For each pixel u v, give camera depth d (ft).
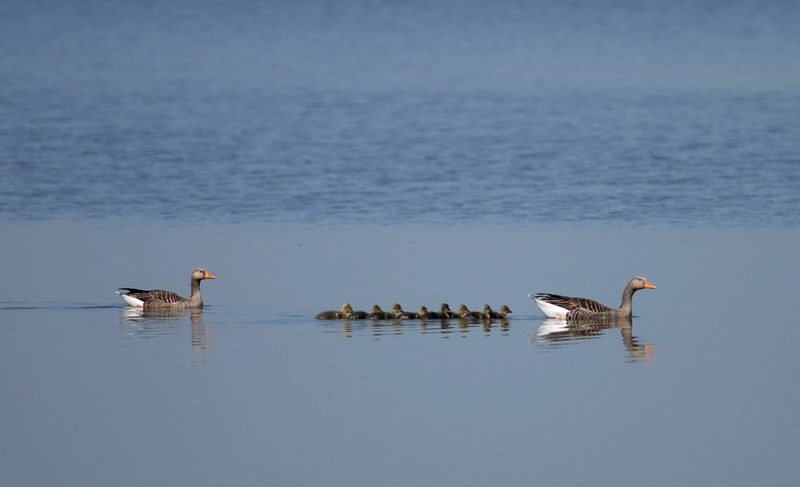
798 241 120.26
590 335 89.71
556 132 212.84
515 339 88.53
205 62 349.61
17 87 280.92
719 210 138.21
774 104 244.01
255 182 160.04
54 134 202.90
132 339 87.71
